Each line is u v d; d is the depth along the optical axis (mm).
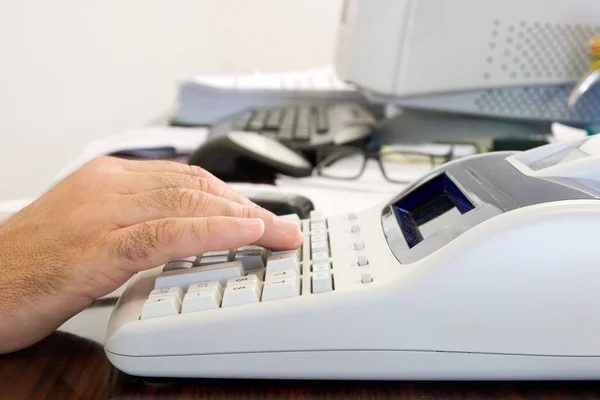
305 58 1415
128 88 1273
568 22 655
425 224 307
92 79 1201
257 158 579
